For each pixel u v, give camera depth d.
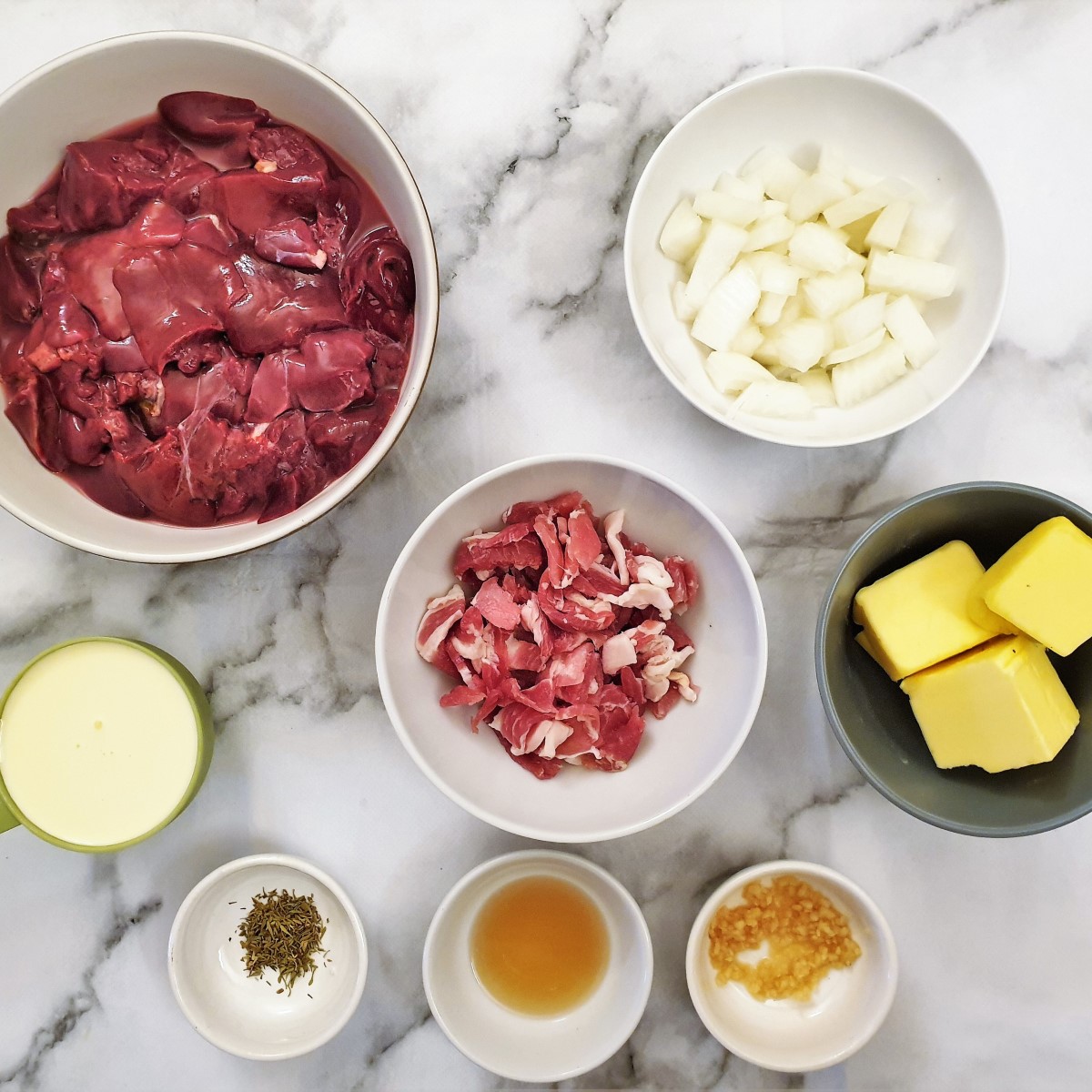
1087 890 1.29
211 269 1.03
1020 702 1.07
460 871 1.27
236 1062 1.29
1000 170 1.24
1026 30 1.23
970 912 1.29
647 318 1.16
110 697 1.16
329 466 1.06
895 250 1.18
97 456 1.04
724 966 1.25
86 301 1.02
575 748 1.12
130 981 1.28
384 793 1.27
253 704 1.26
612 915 1.26
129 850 1.27
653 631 1.14
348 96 0.99
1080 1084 1.28
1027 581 1.06
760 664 1.07
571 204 1.23
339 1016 1.18
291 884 1.27
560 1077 1.18
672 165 1.14
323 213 1.06
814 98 1.14
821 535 1.26
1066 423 1.26
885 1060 1.30
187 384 1.04
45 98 0.98
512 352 1.24
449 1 1.21
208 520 1.07
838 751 1.28
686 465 1.26
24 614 1.24
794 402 1.15
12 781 1.15
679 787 1.10
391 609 1.07
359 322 1.06
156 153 1.05
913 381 1.17
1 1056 1.27
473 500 1.10
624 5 1.22
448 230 1.22
